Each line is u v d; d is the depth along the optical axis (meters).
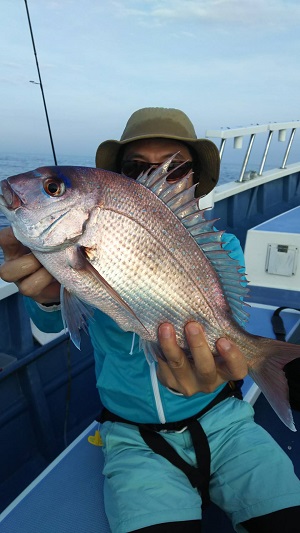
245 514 0.49
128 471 0.51
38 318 0.59
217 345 0.45
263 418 0.78
